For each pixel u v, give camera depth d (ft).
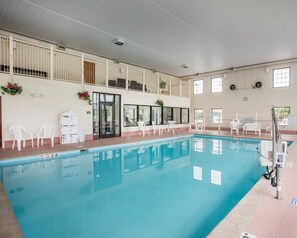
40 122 25.43
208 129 51.57
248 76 45.57
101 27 25.14
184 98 50.75
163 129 43.55
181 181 15.34
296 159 18.03
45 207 11.07
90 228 9.08
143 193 13.14
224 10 20.54
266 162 12.52
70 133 27.14
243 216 8.24
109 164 20.13
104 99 33.55
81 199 12.16
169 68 47.55
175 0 18.89
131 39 29.19
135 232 8.79
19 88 22.95
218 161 21.42
